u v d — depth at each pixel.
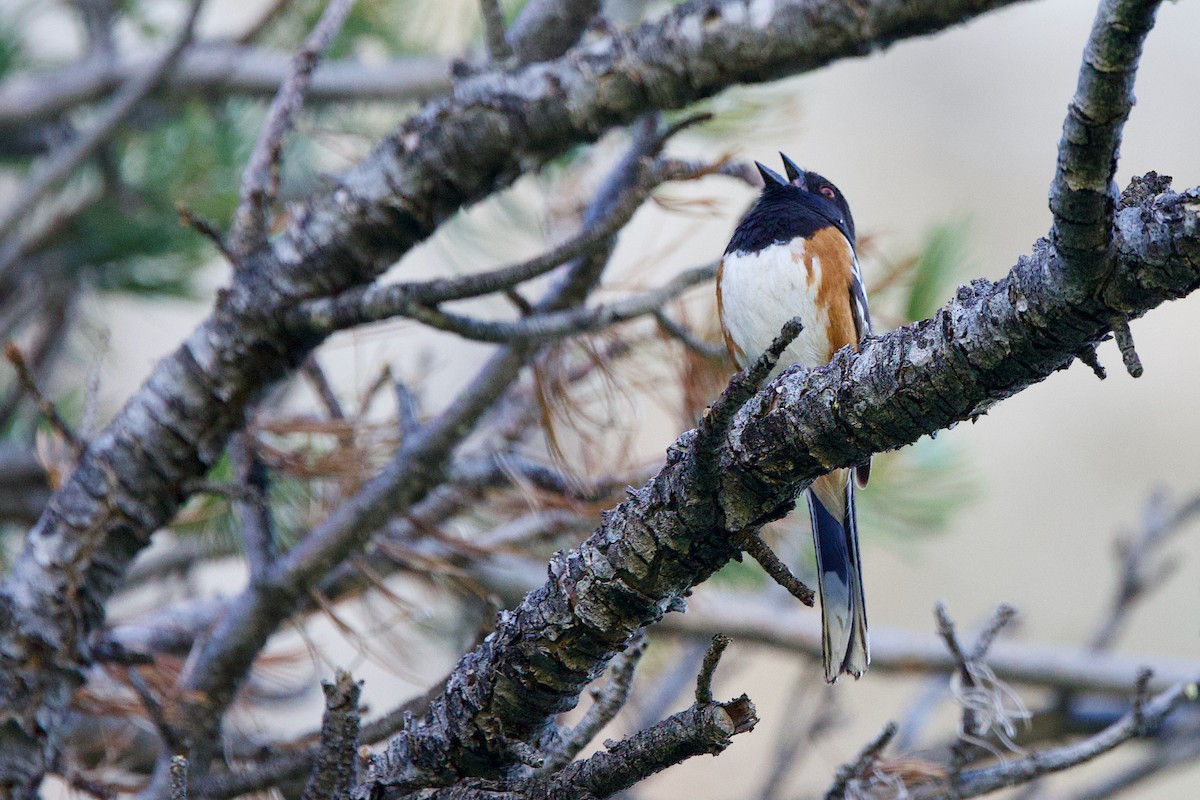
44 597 6.29
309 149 9.64
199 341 6.57
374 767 4.97
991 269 14.77
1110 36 3.29
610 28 6.96
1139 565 8.98
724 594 8.70
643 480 7.07
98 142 8.47
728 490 4.27
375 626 7.18
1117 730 5.53
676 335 6.84
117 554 6.46
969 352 3.92
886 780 5.63
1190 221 3.54
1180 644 13.54
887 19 6.04
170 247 9.44
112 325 11.39
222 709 6.65
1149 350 15.20
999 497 14.42
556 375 7.16
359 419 7.27
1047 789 7.93
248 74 9.56
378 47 10.20
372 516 6.76
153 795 6.13
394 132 6.62
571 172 8.09
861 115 16.48
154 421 6.47
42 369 9.49
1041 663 8.70
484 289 6.16
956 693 5.57
